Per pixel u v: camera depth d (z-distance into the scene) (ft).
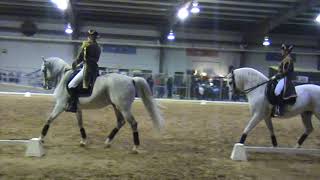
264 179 24.72
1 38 115.55
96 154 29.71
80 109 31.60
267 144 37.50
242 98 95.55
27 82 108.68
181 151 32.24
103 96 30.17
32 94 86.79
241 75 31.32
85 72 29.68
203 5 99.76
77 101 30.32
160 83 98.22
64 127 41.55
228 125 48.57
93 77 29.99
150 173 24.81
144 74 98.78
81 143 32.32
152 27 122.52
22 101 66.13
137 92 30.48
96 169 25.20
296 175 26.09
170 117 54.19
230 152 32.58
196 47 121.19
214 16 110.83
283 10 102.01
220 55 124.06
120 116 32.09
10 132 37.52
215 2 96.68
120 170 25.20
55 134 37.45
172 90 98.22
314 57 125.08
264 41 116.67
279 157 31.71
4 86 102.06
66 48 118.01
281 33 125.80
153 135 39.37
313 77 93.20
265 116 31.86
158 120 30.45
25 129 39.34
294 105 30.81
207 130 44.04
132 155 29.78
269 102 30.76
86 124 44.16
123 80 29.63
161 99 93.81
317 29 122.31
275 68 88.02
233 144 36.35
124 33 121.70
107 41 120.98
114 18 117.50
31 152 28.19
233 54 124.47
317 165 29.35
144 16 113.70
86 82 29.66
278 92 30.17
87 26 120.16
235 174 25.57
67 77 30.37
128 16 114.52
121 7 104.63
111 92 29.55
